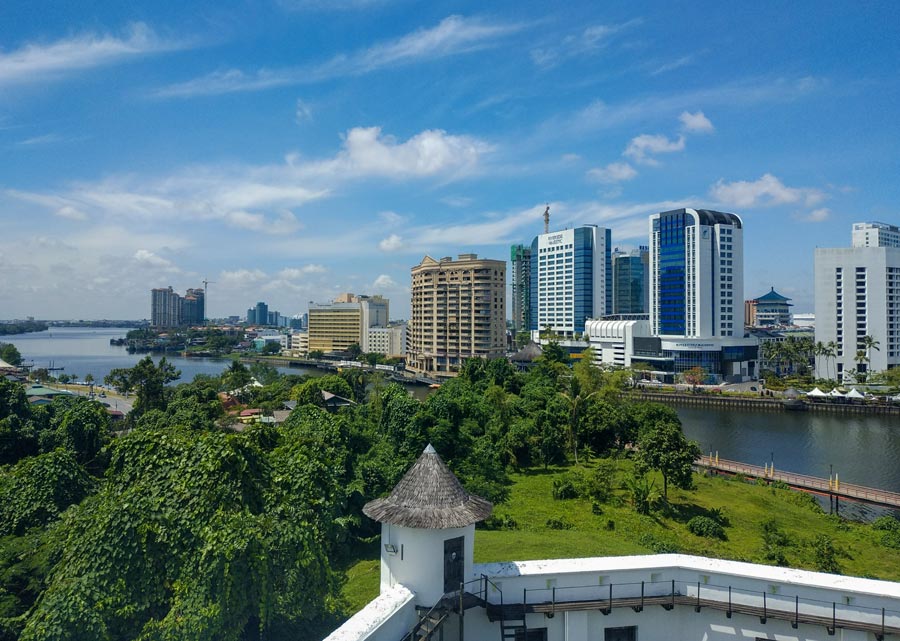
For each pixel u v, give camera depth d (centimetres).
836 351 16950
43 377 19250
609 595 2569
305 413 5222
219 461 2605
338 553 3766
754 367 19162
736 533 4997
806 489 7075
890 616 2370
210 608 2119
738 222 18775
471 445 6384
